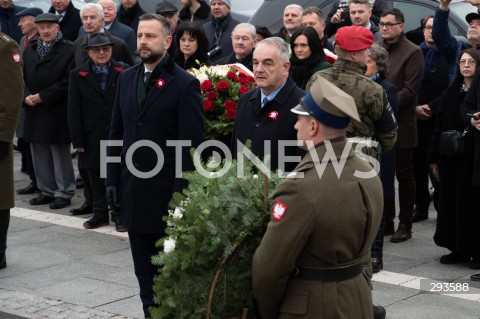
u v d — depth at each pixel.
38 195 9.53
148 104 5.34
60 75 8.91
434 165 7.22
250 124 5.30
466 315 5.84
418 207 8.41
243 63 8.05
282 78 5.22
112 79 8.27
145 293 5.50
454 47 8.28
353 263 3.72
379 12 9.38
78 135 8.23
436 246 7.50
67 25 10.02
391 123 5.56
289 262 3.58
